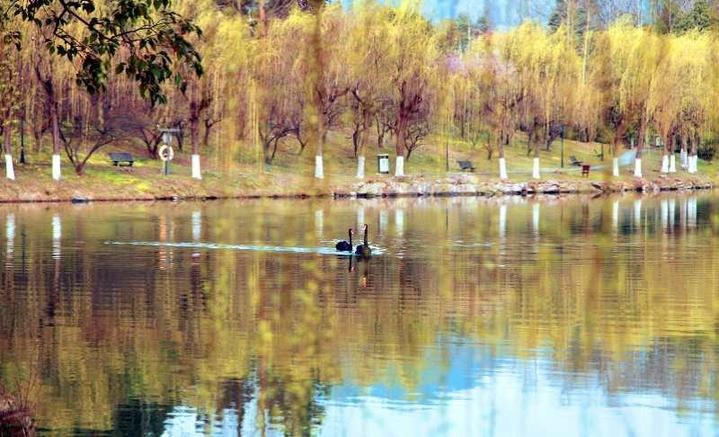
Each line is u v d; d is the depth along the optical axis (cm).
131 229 12256
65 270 8881
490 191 19912
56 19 5144
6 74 16062
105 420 4716
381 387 5256
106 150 19625
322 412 4831
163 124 19038
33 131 18025
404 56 19212
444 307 7269
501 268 9194
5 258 9612
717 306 7294
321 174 18950
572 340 6234
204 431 4594
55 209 15288
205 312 7038
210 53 17575
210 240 11200
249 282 8300
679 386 5253
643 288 8075
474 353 5903
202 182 18162
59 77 16675
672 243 11188
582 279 8531
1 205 16062
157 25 5172
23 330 6456
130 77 5119
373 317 6931
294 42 18550
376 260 9694
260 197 18212
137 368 5550
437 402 4994
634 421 4697
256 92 18188
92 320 6775
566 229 12700
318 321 6738
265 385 5259
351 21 18825
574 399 5031
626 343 6147
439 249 10581
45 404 4909
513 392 5153
